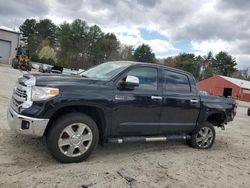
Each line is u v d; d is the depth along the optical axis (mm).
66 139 4922
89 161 5227
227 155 6844
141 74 5914
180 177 4992
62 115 4977
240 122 14297
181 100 6402
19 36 45500
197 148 7043
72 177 4430
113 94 5355
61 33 97812
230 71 111375
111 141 5461
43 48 86625
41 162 4883
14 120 4828
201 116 6883
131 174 4844
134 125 5695
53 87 4789
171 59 103750
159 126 6105
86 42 95625
